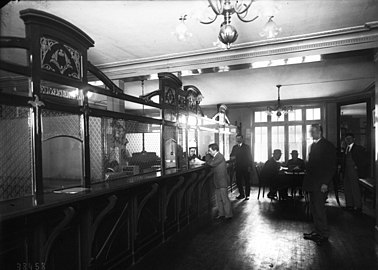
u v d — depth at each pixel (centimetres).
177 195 451
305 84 719
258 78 650
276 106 878
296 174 648
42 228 212
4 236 186
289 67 557
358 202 580
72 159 410
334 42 394
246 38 403
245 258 342
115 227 292
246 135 1041
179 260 336
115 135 400
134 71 512
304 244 389
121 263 304
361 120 909
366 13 331
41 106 233
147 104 397
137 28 358
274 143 1023
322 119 948
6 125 260
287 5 307
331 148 394
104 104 645
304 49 410
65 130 316
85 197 237
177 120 488
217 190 533
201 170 539
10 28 288
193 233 439
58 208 222
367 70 582
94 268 262
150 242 365
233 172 855
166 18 330
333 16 338
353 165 589
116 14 317
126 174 370
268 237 419
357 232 442
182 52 459
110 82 322
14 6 240
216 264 325
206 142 1098
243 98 934
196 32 377
